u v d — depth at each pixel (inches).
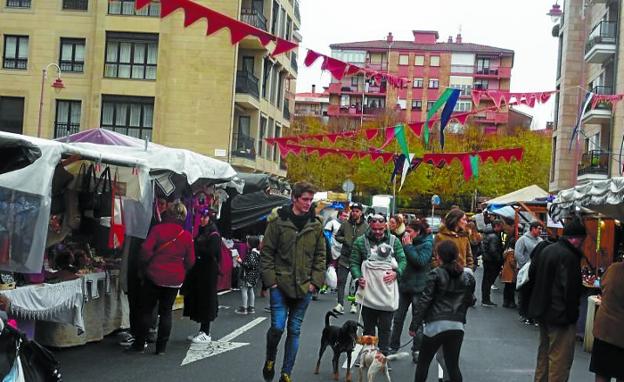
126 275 411.5
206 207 608.1
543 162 2148.1
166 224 386.3
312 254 316.5
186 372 349.1
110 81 1438.2
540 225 632.4
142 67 1440.7
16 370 211.2
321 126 2058.3
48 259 389.1
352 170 2089.1
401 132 612.1
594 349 289.1
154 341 426.6
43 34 1460.4
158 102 1423.5
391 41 2667.3
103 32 1443.2
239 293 705.0
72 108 1457.9
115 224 400.8
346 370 351.3
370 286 354.0
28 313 327.0
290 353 315.9
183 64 1429.6
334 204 1191.6
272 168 1770.4
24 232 296.8
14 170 269.4
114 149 491.2
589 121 1321.4
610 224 620.4
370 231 369.1
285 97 1914.4
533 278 316.5
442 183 2154.3
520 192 994.1
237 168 1518.2
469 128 2130.9
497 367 394.0
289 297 313.1
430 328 280.8
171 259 383.6
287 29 1788.9
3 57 1467.8
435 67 2623.0
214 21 289.3
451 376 282.2
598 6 1435.8
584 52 1413.6
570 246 303.0
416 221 391.5
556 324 298.4
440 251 283.3
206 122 1422.2
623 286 281.9
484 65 2650.1
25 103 1456.7
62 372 336.5
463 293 282.2
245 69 1547.7
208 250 430.3
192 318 432.5
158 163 497.0
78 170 414.9
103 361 366.3
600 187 442.0
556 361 300.2
